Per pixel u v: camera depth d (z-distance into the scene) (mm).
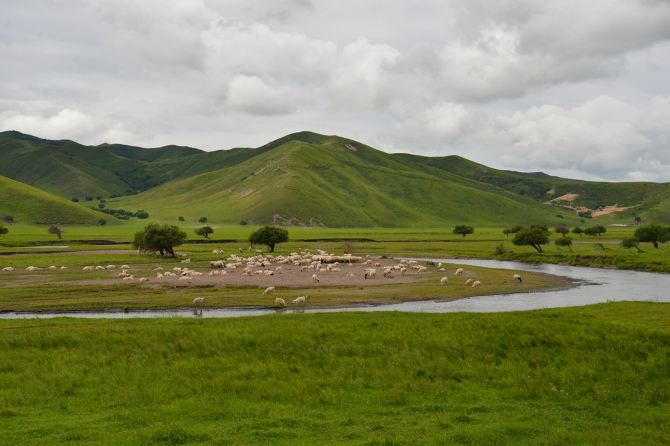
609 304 47656
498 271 91562
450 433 17750
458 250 146750
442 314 40219
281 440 17234
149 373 25766
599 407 21094
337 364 26844
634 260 101938
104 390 23359
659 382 24250
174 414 20125
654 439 17250
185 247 155500
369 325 34312
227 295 62344
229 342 30312
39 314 52406
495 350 28766
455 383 24188
